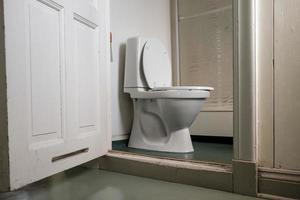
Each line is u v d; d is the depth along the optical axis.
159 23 2.16
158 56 1.81
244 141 0.94
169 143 1.57
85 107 1.17
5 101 0.75
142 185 1.08
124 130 1.87
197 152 1.56
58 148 0.97
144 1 2.02
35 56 0.87
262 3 0.92
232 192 0.97
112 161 1.31
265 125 0.92
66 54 1.03
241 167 0.94
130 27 1.90
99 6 1.32
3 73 0.75
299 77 0.86
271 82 0.91
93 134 1.23
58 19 0.99
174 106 1.45
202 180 1.04
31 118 0.85
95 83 1.27
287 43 0.88
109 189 1.03
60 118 0.99
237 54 0.94
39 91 0.88
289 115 0.88
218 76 1.95
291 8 0.87
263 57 0.92
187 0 2.11
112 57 1.76
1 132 0.76
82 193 0.98
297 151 0.87
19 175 0.79
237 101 0.95
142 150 1.62
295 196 0.86
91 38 1.24
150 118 1.64
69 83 1.05
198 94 1.44
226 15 1.91
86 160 1.16
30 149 0.83
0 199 0.92
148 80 1.69
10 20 0.76
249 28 0.92
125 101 1.88
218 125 1.91
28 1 0.84
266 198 0.90
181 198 0.92
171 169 1.12
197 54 2.06
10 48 0.76
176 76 2.16
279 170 0.89
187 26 2.11
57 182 1.12
